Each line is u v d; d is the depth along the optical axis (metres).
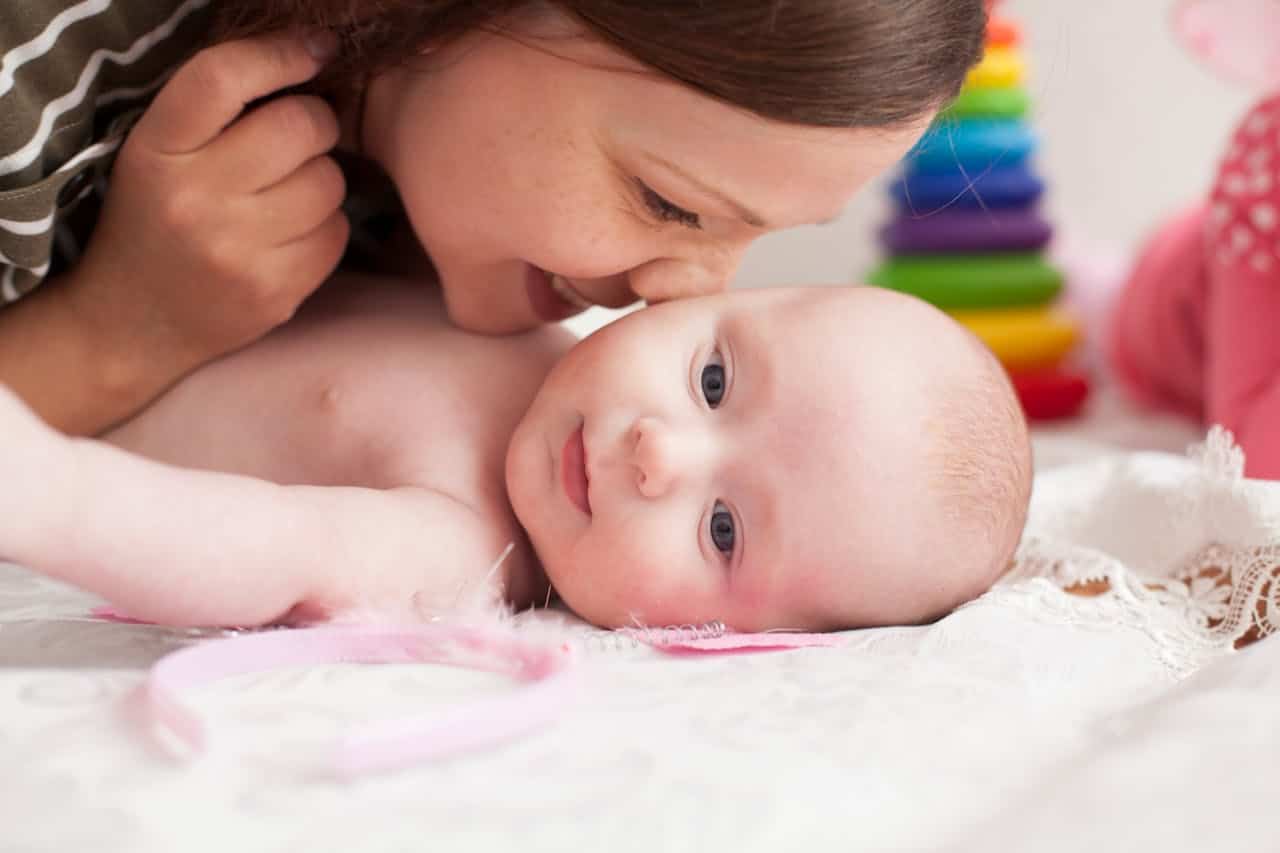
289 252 1.01
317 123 0.98
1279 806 0.61
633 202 0.94
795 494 0.99
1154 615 1.01
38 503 0.69
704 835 0.56
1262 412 1.57
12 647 0.77
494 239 0.98
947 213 2.36
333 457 1.03
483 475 1.03
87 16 0.91
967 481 1.02
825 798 0.60
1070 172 2.87
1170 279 2.17
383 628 0.78
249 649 0.74
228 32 0.96
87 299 1.01
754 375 1.02
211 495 0.78
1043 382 2.32
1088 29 2.80
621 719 0.68
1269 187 1.62
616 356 1.02
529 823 0.56
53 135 0.94
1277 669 0.78
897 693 0.75
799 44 0.81
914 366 1.04
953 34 0.87
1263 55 2.44
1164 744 0.67
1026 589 1.01
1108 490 1.25
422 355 1.08
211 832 0.54
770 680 0.77
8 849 0.52
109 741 0.61
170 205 0.96
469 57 0.92
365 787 0.58
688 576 0.98
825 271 2.80
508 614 0.93
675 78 0.84
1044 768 0.68
